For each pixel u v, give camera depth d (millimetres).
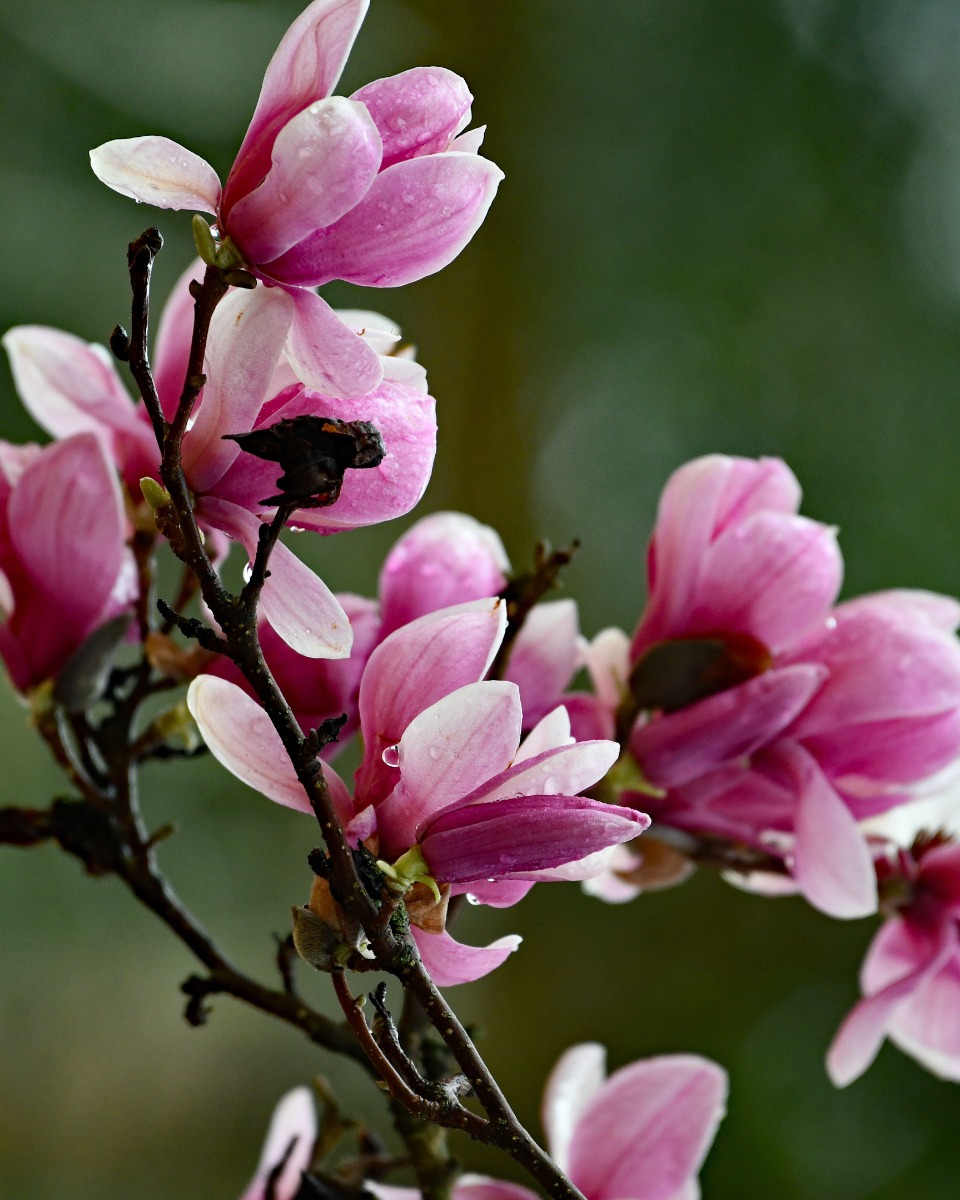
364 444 2488
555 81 7922
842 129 7953
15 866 6387
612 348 7926
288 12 6715
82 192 6301
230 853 6988
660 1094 2742
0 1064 6625
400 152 2535
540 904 7512
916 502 7645
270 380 2545
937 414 7777
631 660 2725
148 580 2738
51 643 2717
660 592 2719
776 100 7973
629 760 2699
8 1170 6668
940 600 2738
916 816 2822
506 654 2678
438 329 7785
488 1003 7406
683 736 2689
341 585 6969
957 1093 6754
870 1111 6871
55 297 6172
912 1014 2803
